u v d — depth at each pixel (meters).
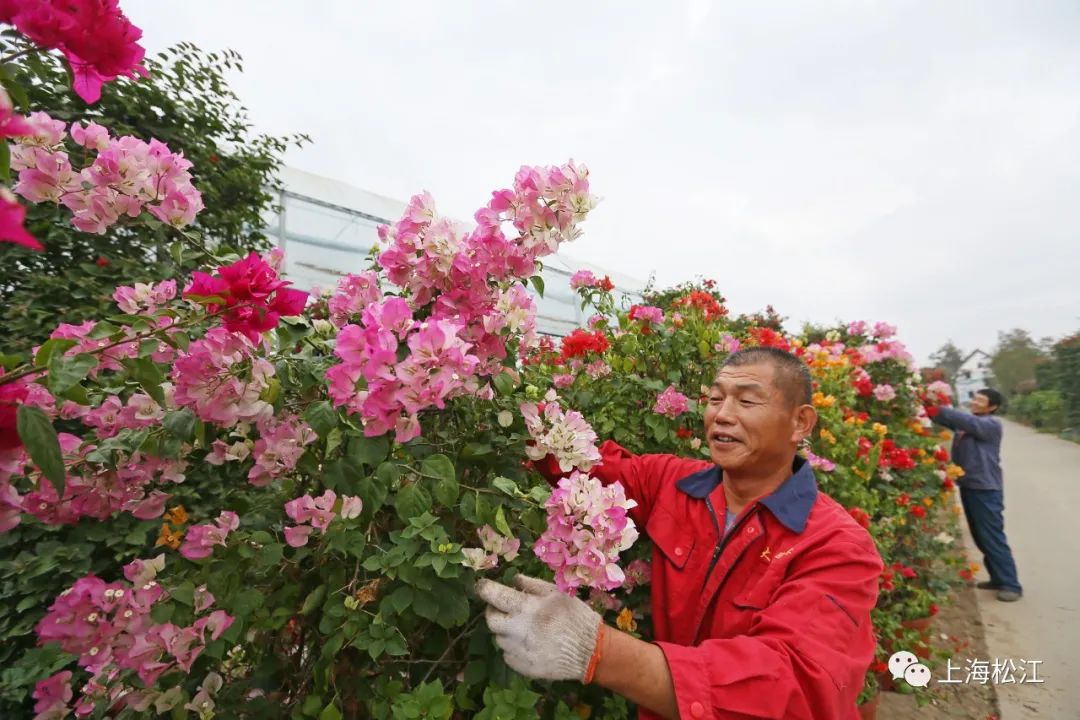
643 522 1.60
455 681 1.28
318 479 1.22
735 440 1.30
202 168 3.02
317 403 1.07
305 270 5.85
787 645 0.92
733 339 2.47
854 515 2.61
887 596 3.03
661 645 0.93
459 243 1.21
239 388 1.07
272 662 1.21
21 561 1.95
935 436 5.09
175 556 1.30
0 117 0.58
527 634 0.94
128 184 1.12
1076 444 12.52
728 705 0.83
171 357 1.10
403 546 1.07
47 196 1.08
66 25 0.71
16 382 0.95
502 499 1.25
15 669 1.75
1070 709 2.67
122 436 1.16
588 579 0.96
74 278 2.41
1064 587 4.12
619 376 2.29
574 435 1.26
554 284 9.07
